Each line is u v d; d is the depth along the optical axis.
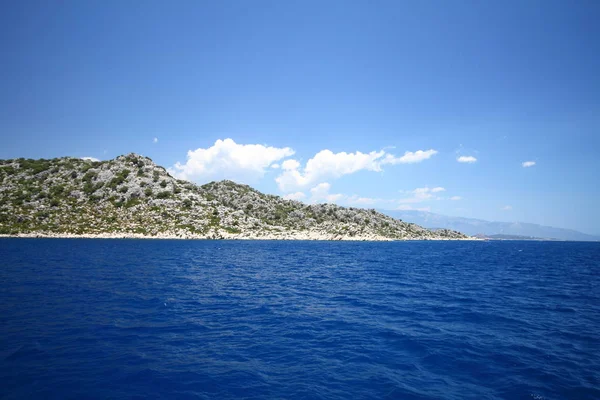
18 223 119.69
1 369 13.07
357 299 29.28
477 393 11.92
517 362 14.87
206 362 14.50
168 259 59.97
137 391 11.66
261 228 163.25
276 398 11.41
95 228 124.06
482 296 31.09
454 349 16.50
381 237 192.00
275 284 37.28
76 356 14.65
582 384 12.67
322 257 76.00
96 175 158.12
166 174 178.88
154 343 16.72
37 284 31.95
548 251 135.38
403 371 13.84
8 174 151.75
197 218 149.12
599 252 130.62
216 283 36.66
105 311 22.53
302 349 16.39
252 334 18.69
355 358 15.26
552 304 27.62
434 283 39.50
